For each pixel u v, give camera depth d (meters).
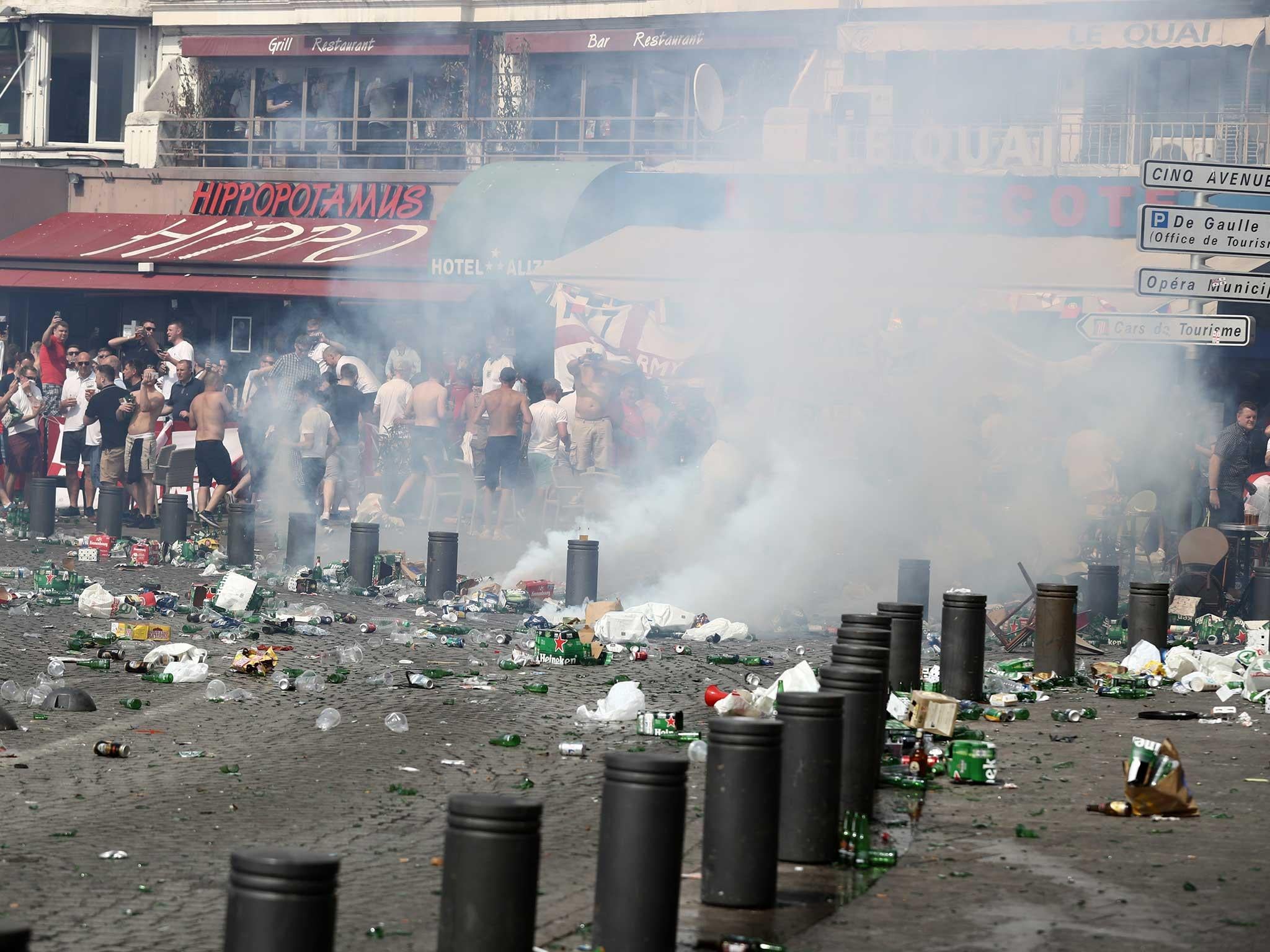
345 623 33.22
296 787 18.02
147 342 57.25
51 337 55.94
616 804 11.82
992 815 16.94
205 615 31.97
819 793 14.66
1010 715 23.58
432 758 19.64
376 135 73.75
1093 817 16.89
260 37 74.50
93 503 52.19
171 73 75.94
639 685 25.75
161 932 12.48
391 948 12.06
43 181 73.38
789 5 66.62
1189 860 14.98
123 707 22.92
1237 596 36.56
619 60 70.56
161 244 69.19
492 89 72.06
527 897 10.69
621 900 11.74
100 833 15.77
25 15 76.69
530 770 19.03
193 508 49.97
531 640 31.00
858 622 20.97
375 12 72.62
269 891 9.42
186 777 18.45
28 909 13.00
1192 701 25.94
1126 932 12.54
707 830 13.24
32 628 30.08
